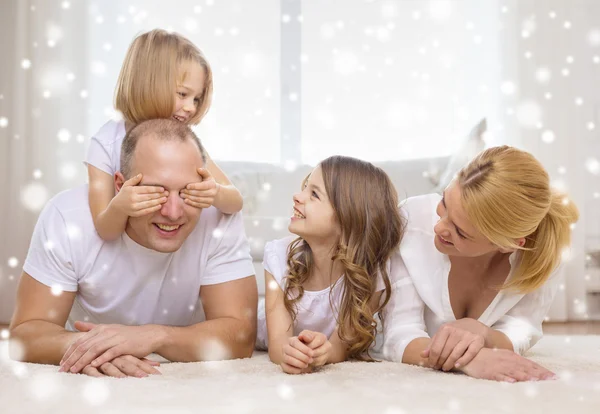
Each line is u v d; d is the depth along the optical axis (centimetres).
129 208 111
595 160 312
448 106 327
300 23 336
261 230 241
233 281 132
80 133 314
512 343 119
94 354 105
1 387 92
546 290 130
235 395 87
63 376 101
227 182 150
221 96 331
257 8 334
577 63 313
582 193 307
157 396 86
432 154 329
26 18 312
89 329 112
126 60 148
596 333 234
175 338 115
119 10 321
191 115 154
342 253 128
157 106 144
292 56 336
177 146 113
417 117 329
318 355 108
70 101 314
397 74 331
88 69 316
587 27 316
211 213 132
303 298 133
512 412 78
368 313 127
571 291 301
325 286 134
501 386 95
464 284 129
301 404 82
